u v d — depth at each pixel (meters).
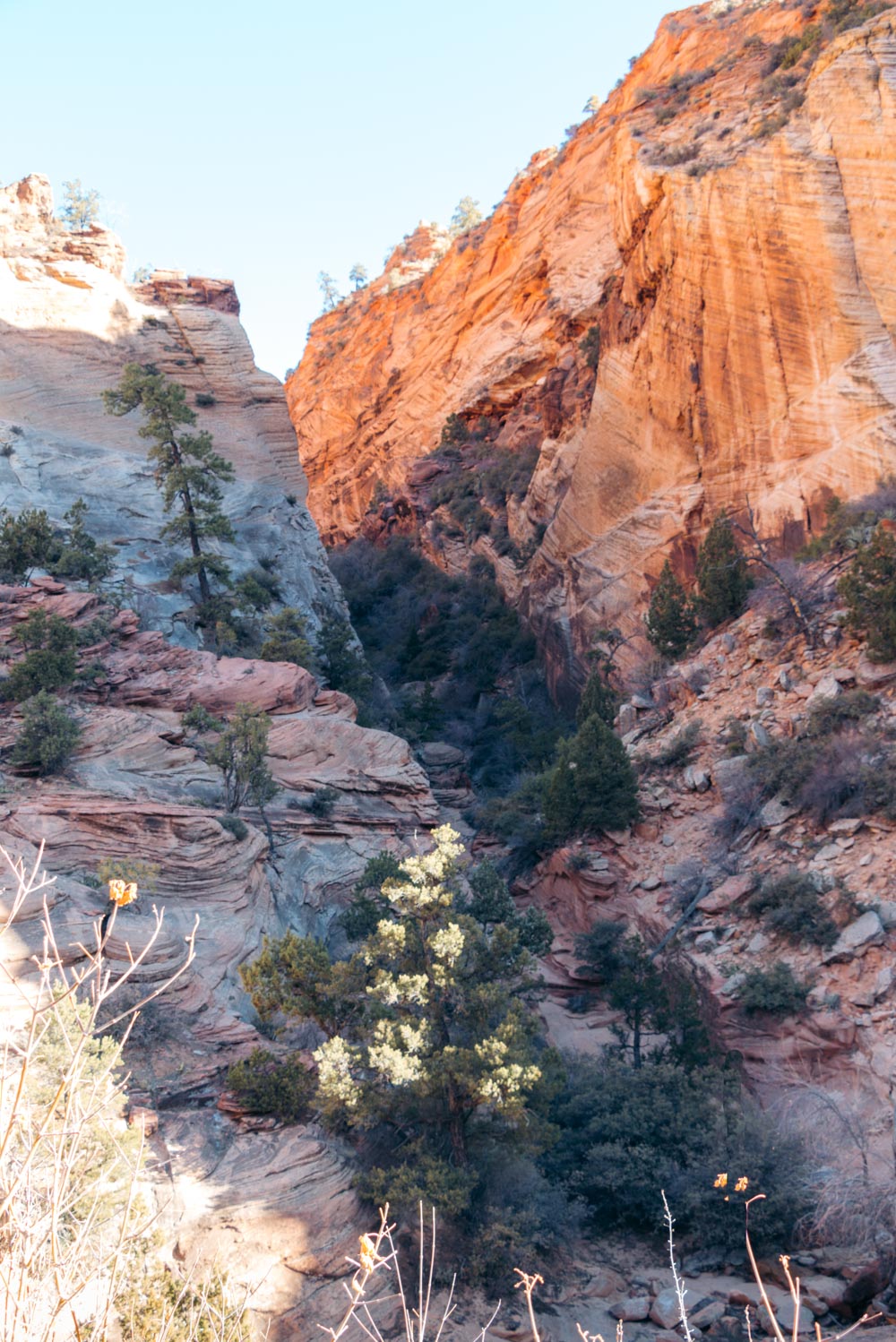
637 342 52.34
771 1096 22.09
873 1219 15.53
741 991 23.75
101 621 33.34
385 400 99.50
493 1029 18.08
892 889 24.67
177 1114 16.08
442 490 80.38
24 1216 3.58
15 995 15.45
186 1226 13.66
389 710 52.19
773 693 34.53
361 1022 18.11
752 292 45.28
